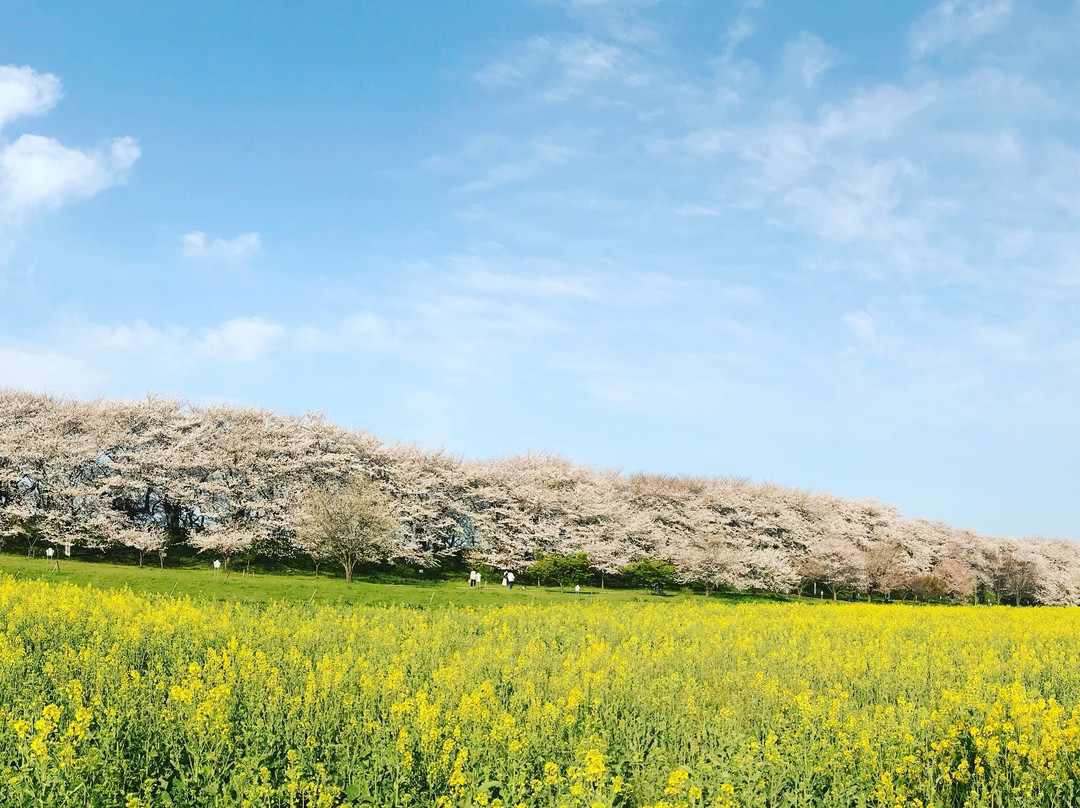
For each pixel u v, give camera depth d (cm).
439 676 1325
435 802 851
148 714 1052
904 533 8344
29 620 1791
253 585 3681
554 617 2653
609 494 7300
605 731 1089
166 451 5816
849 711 1210
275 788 856
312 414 6756
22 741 865
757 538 7219
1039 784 900
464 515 6750
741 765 938
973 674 1463
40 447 5441
